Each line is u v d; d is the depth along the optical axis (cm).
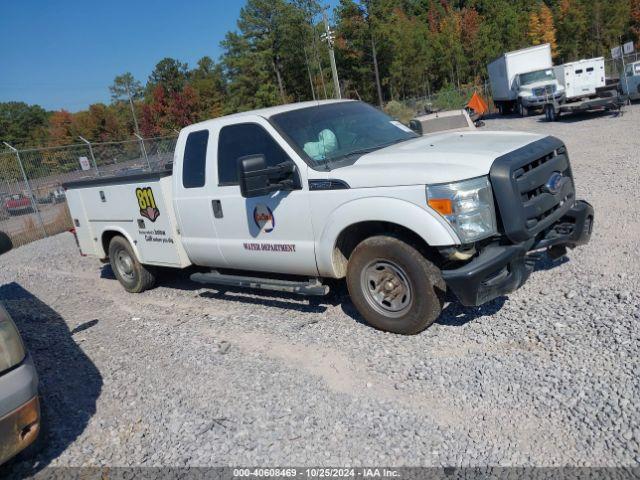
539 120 2488
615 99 2066
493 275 425
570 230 496
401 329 464
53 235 1584
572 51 6369
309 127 534
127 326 619
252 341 515
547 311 467
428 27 7019
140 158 2073
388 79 5044
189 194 603
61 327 656
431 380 394
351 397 391
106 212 729
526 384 369
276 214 519
